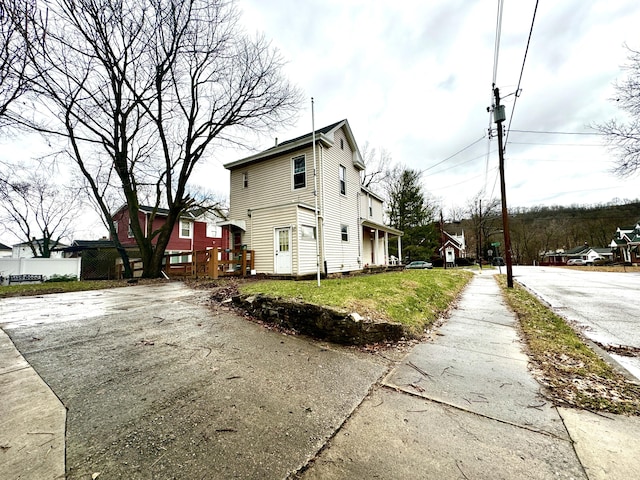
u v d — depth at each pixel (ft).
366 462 5.91
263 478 5.47
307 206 36.58
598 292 32.30
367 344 13.91
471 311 22.20
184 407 7.95
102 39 36.76
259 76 44.29
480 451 6.23
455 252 140.87
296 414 7.72
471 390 9.21
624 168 40.70
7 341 13.06
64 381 9.39
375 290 21.29
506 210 36.37
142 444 6.37
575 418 7.48
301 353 12.55
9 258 46.62
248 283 28.71
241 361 11.39
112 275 60.08
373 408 8.11
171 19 38.63
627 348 13.06
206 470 5.64
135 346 12.67
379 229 61.31
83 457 5.92
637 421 7.30
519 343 14.03
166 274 44.86
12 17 27.55
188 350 12.35
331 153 43.50
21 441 6.36
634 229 123.24
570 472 5.56
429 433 6.91
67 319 16.90
